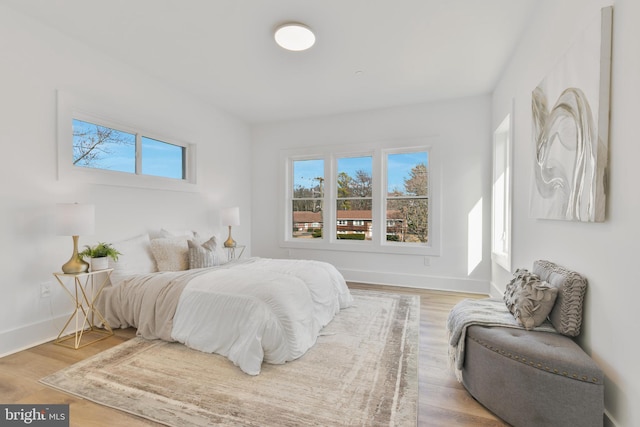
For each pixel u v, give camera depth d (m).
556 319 1.70
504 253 3.50
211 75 3.43
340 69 3.27
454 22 2.46
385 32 2.59
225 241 4.38
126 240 3.08
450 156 4.10
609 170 1.41
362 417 1.56
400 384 1.86
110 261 2.81
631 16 1.26
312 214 5.02
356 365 2.09
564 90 1.78
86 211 2.37
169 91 3.68
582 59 1.59
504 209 3.65
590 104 1.51
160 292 2.51
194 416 1.56
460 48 2.85
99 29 2.57
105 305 2.72
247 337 2.07
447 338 2.37
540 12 2.23
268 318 2.10
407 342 2.45
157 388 1.81
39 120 2.46
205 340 2.26
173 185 3.72
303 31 2.53
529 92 2.48
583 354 1.45
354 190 4.73
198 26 2.53
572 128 1.69
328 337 2.55
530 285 1.81
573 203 1.67
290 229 5.16
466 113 4.02
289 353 2.12
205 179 4.24
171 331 2.39
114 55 2.99
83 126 2.84
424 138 4.22
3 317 2.25
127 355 2.21
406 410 1.62
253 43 2.78
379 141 4.47
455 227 4.08
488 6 2.27
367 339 2.51
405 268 4.36
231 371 2.00
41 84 2.47
